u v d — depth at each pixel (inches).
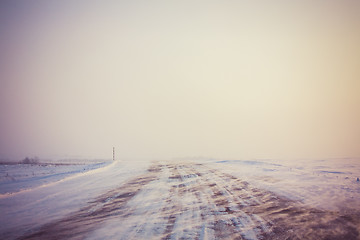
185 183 491.2
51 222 254.8
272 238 203.6
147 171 740.0
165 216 271.0
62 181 538.0
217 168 778.2
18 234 221.3
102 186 470.6
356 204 303.7
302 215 264.2
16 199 360.5
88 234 219.5
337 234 209.6
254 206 305.0
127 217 269.6
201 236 210.7
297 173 584.7
